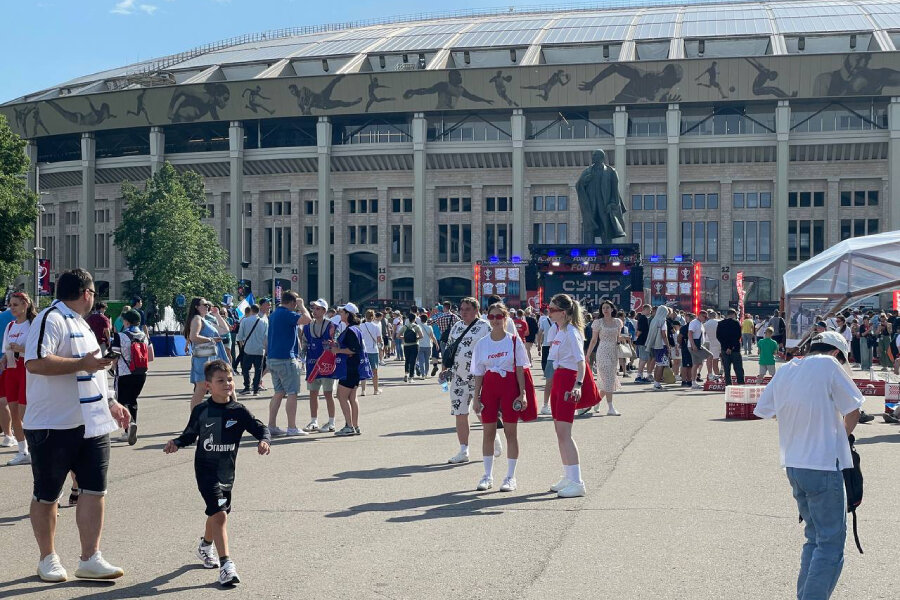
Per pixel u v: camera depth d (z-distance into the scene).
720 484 10.45
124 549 7.69
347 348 15.30
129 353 14.03
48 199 102.31
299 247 93.88
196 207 73.88
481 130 88.56
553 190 89.69
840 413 6.04
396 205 92.88
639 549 7.46
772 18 93.94
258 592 6.38
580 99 81.88
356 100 84.44
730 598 6.12
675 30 91.62
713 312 26.64
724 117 85.69
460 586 6.45
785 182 82.81
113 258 97.94
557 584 6.47
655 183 88.50
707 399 22.27
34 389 6.82
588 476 11.10
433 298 91.81
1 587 6.60
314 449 13.65
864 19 90.31
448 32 99.12
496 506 9.34
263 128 91.81
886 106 83.12
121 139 95.69
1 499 10.00
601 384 18.59
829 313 25.05
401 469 11.74
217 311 23.31
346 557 7.30
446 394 23.94
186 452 13.48
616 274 43.31
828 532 5.88
